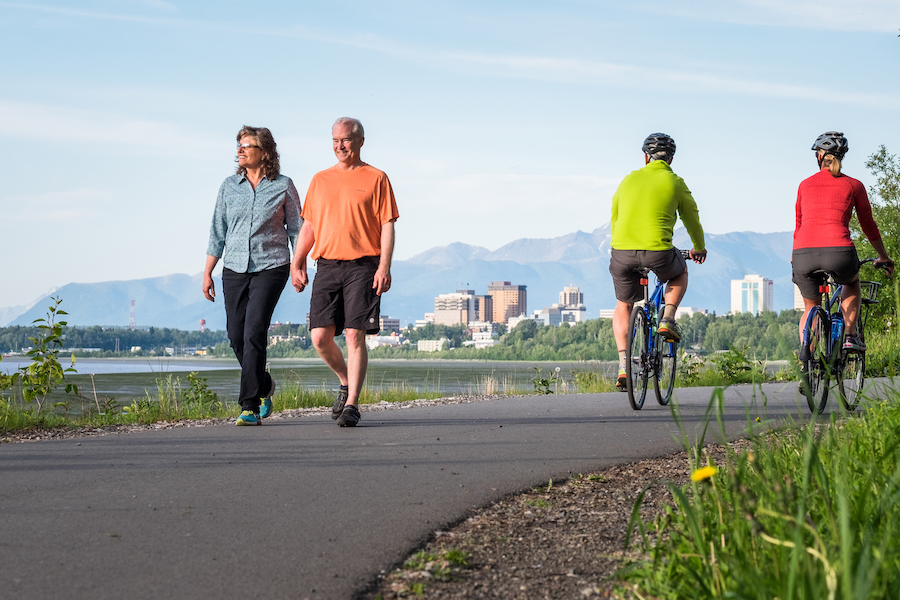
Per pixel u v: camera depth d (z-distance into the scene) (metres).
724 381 22.94
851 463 5.36
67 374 15.19
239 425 11.91
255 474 7.95
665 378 14.48
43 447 9.63
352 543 5.54
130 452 9.27
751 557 4.12
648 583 4.39
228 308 12.70
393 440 10.22
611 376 24.72
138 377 153.75
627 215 13.33
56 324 15.20
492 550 5.41
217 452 9.27
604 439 10.23
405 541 5.59
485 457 8.92
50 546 5.41
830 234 11.98
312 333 12.20
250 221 12.59
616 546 5.41
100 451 9.33
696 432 10.59
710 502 5.29
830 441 5.64
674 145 13.65
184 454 9.14
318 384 21.19
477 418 12.67
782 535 4.12
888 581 3.62
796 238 12.42
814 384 11.50
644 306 13.66
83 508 6.52
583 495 7.08
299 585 4.67
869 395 10.25
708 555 4.34
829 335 11.97
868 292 12.84
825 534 4.45
